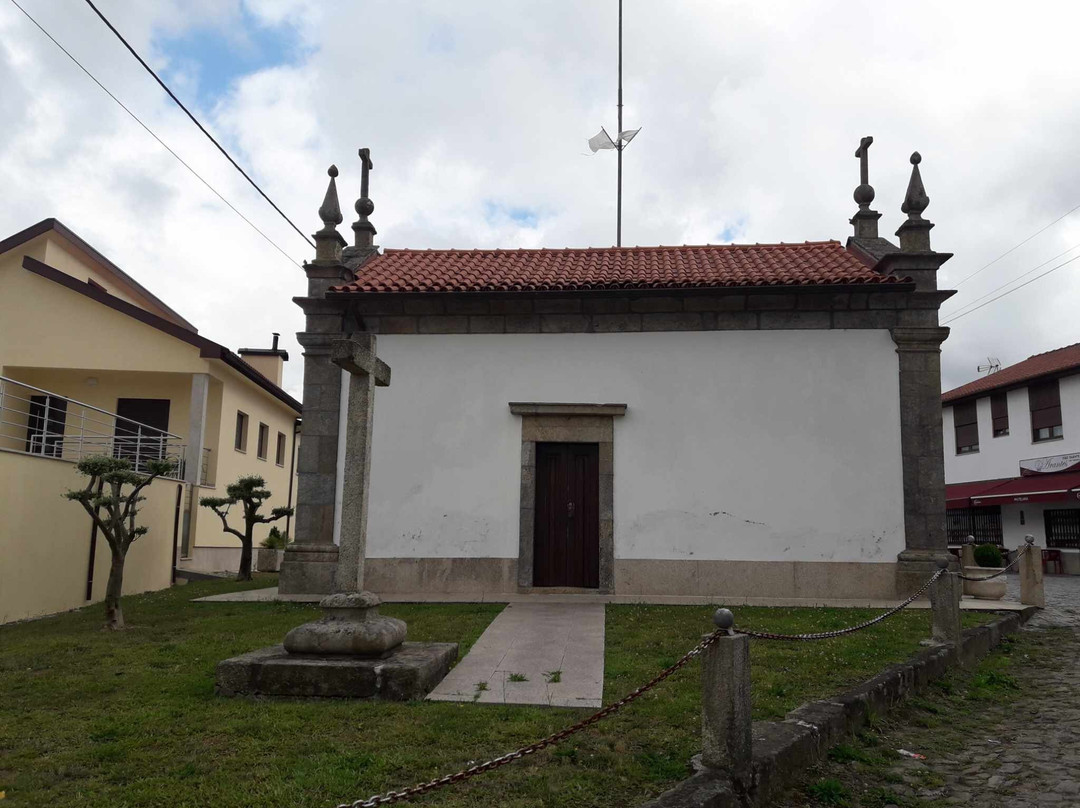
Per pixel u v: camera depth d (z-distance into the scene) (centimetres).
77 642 798
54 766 434
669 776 428
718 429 1143
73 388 1744
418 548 1139
